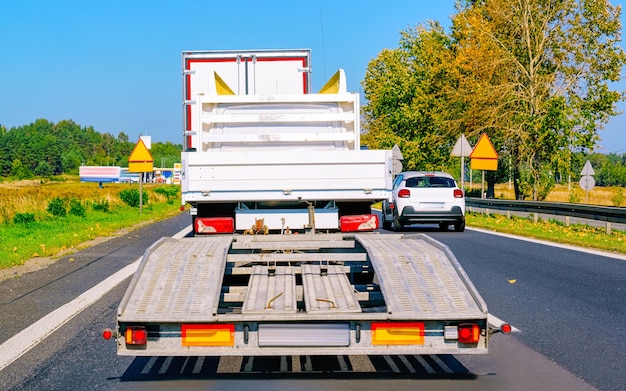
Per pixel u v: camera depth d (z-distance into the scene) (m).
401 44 65.44
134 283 5.50
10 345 6.84
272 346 5.15
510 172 42.50
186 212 37.25
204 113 10.19
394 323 5.19
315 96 10.21
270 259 6.55
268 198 9.07
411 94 63.25
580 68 37.28
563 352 6.46
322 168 9.09
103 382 5.62
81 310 8.59
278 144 10.17
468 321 5.24
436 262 5.93
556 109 34.28
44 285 10.54
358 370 5.95
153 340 5.18
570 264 12.52
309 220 9.31
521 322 7.72
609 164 126.69
